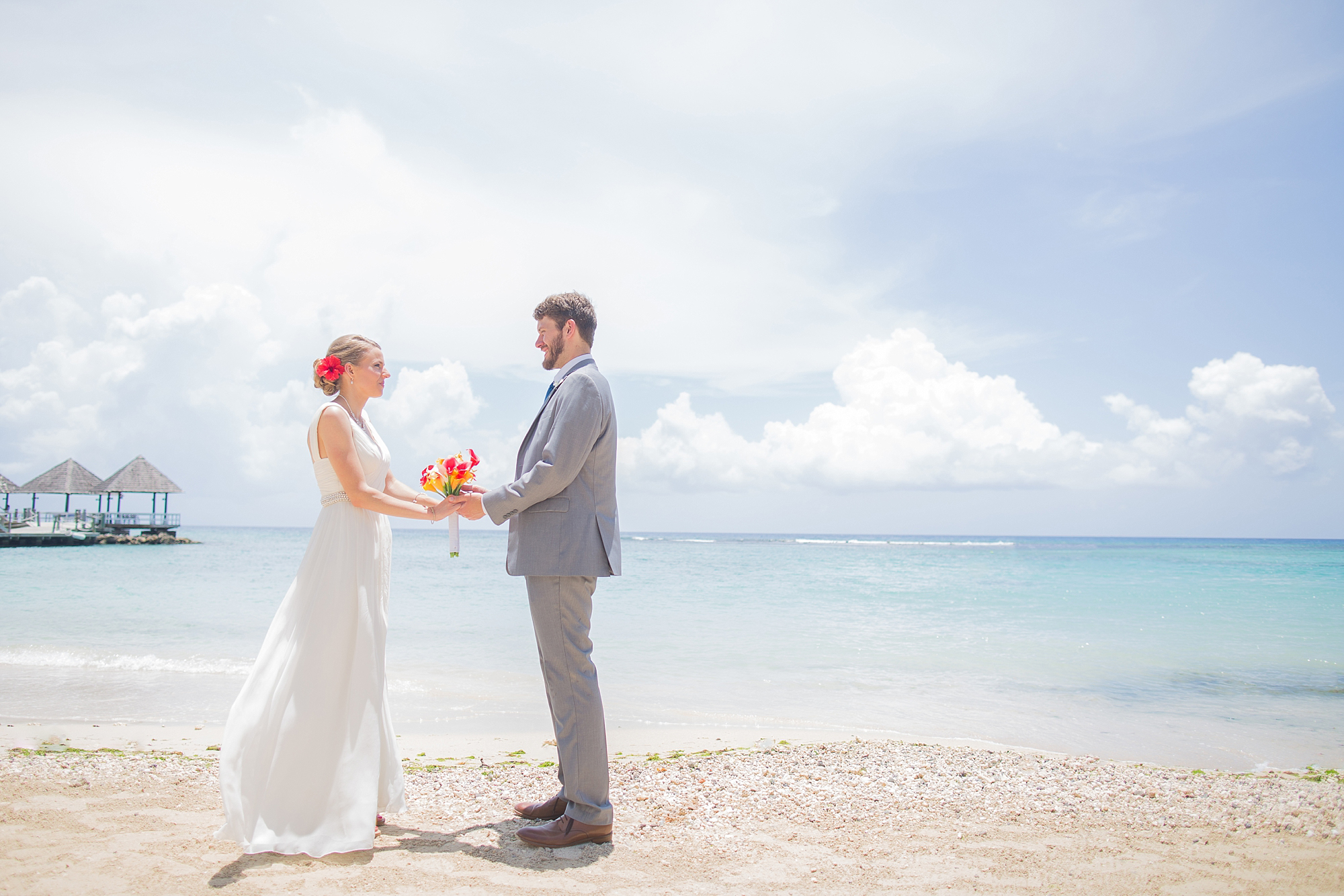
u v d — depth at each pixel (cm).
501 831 300
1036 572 3231
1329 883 247
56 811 306
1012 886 244
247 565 3288
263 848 254
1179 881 249
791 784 379
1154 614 1602
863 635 1270
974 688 834
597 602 1842
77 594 1845
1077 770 416
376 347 320
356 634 286
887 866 263
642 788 372
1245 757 566
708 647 1126
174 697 699
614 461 302
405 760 489
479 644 1127
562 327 309
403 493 322
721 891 239
